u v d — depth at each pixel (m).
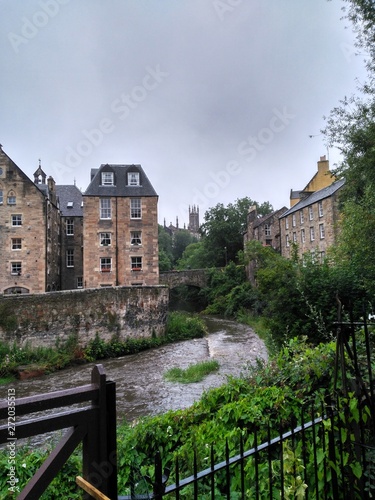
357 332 4.26
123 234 31.11
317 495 2.71
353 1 10.26
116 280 30.77
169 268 57.44
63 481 4.36
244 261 40.81
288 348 5.38
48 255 30.83
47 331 21.30
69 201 39.59
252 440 3.77
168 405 12.29
